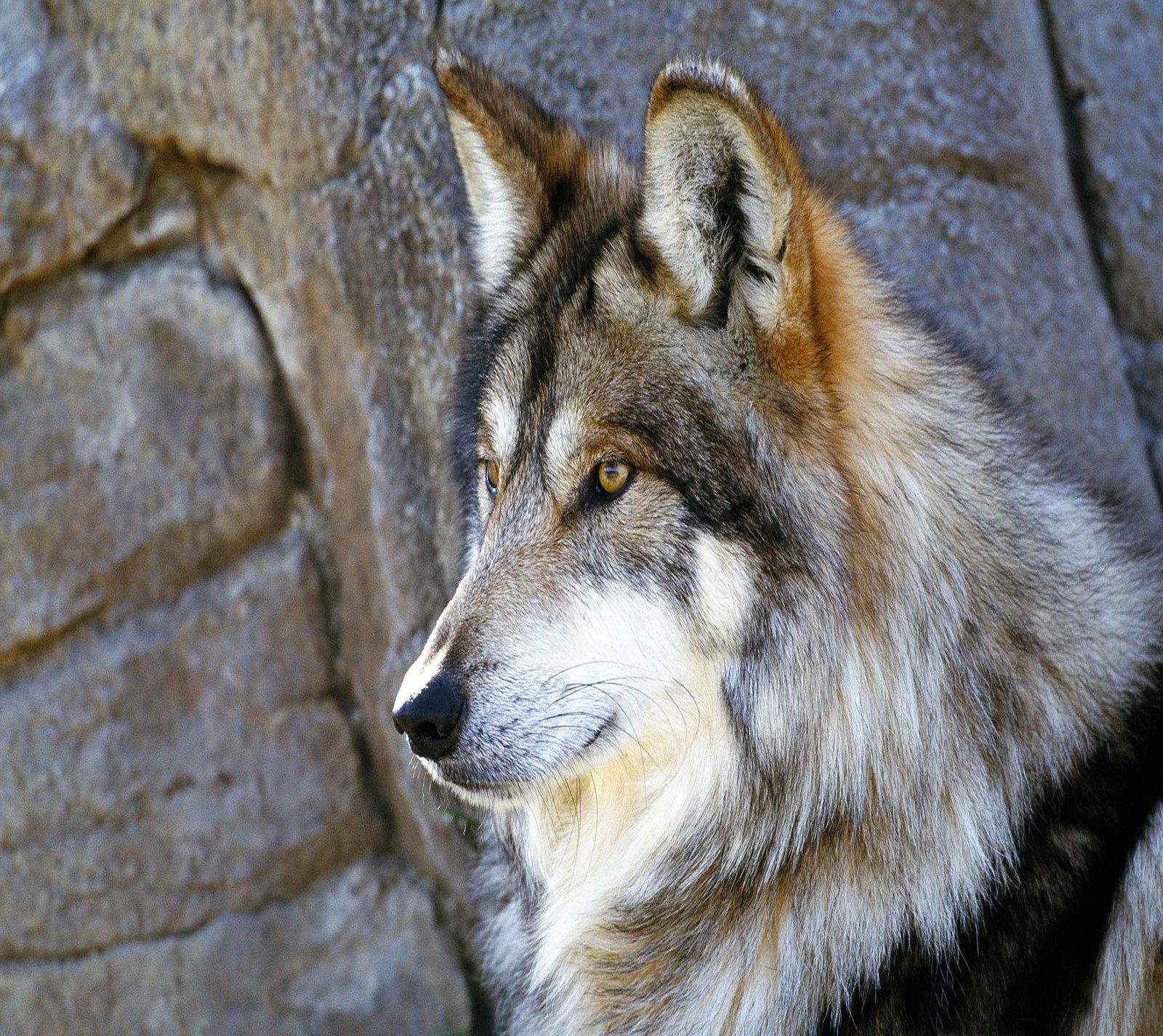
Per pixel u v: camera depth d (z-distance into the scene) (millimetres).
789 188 4996
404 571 8688
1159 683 5934
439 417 8250
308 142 8211
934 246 8398
